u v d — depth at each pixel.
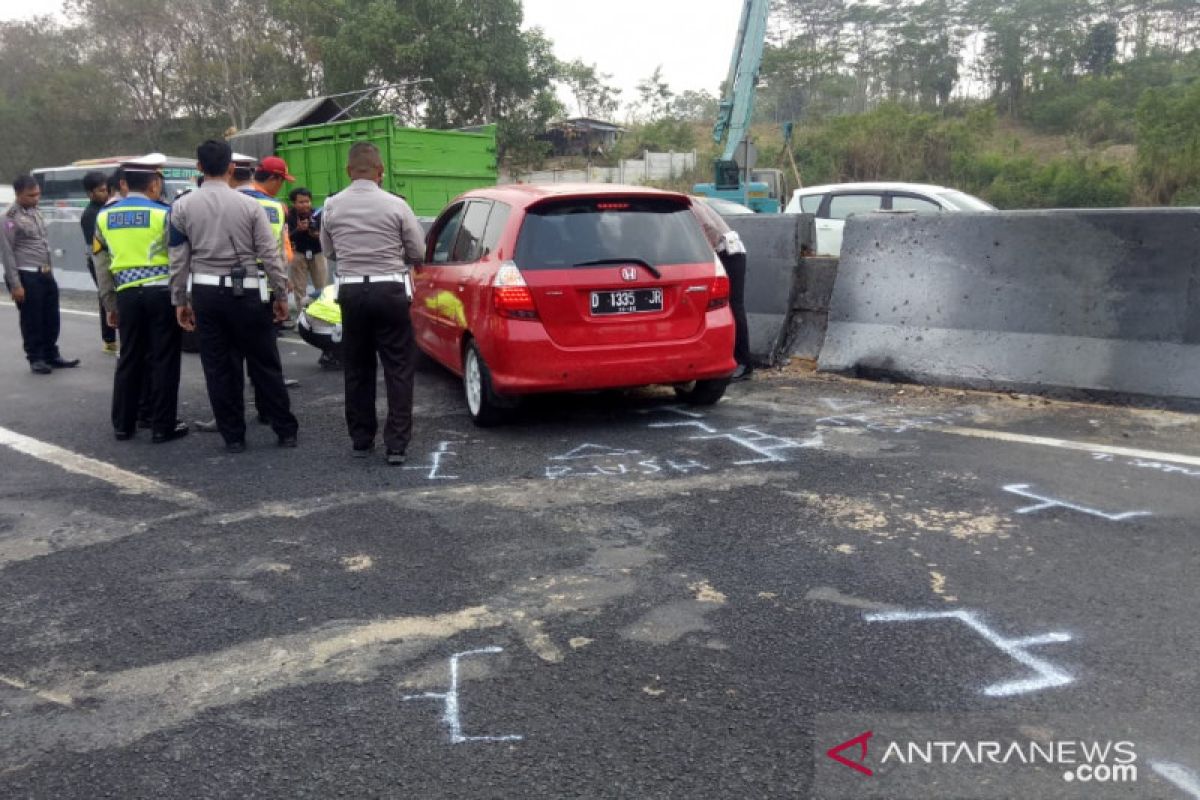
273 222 8.03
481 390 6.56
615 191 6.57
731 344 6.74
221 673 3.37
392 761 2.81
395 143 15.28
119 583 4.19
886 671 3.23
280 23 50.59
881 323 7.98
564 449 6.08
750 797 2.60
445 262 7.57
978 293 7.43
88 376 9.38
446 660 3.40
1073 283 6.94
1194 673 3.16
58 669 3.44
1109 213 6.75
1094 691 3.08
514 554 4.36
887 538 4.39
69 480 5.80
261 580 4.16
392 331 5.90
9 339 12.17
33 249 9.41
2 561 4.49
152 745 2.95
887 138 50.62
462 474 5.63
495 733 2.94
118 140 56.69
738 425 6.54
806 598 3.81
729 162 20.75
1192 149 39.31
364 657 3.45
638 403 7.31
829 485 5.17
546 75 47.75
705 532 4.55
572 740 2.89
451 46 43.16
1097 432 6.04
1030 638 3.43
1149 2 92.44
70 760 2.88
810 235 8.87
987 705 3.02
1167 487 4.94
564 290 6.28
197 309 6.12
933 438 6.04
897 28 95.62
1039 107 73.94
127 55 54.16
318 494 5.34
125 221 6.54
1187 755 2.74
